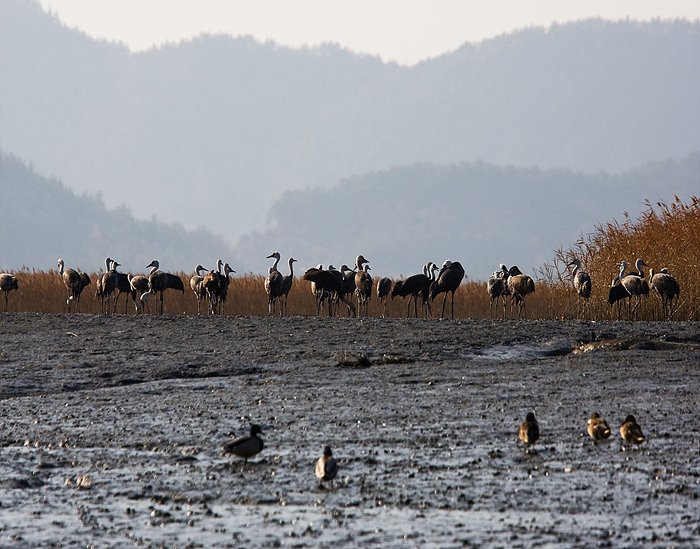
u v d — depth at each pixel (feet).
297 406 193.77
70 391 223.92
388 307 450.30
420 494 130.41
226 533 117.19
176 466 148.46
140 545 114.01
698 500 124.36
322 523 119.75
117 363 257.75
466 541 111.75
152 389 219.82
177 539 115.55
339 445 158.40
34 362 262.26
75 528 120.37
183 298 461.78
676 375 221.46
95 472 146.41
